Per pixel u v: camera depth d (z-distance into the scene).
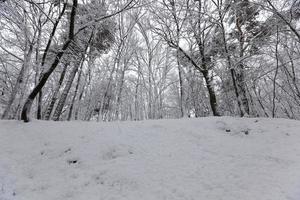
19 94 11.71
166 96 26.30
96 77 21.83
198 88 16.41
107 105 19.64
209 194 4.12
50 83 16.67
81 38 13.52
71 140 6.74
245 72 11.03
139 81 23.67
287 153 5.55
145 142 6.34
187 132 7.05
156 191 4.31
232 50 10.81
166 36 12.11
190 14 10.90
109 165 5.30
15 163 5.81
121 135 6.80
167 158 5.46
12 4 8.68
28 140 6.97
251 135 7.11
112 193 4.39
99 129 7.40
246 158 5.43
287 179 4.26
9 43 10.86
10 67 13.84
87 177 5.01
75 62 12.71
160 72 21.06
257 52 10.45
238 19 10.70
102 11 11.36
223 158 5.46
